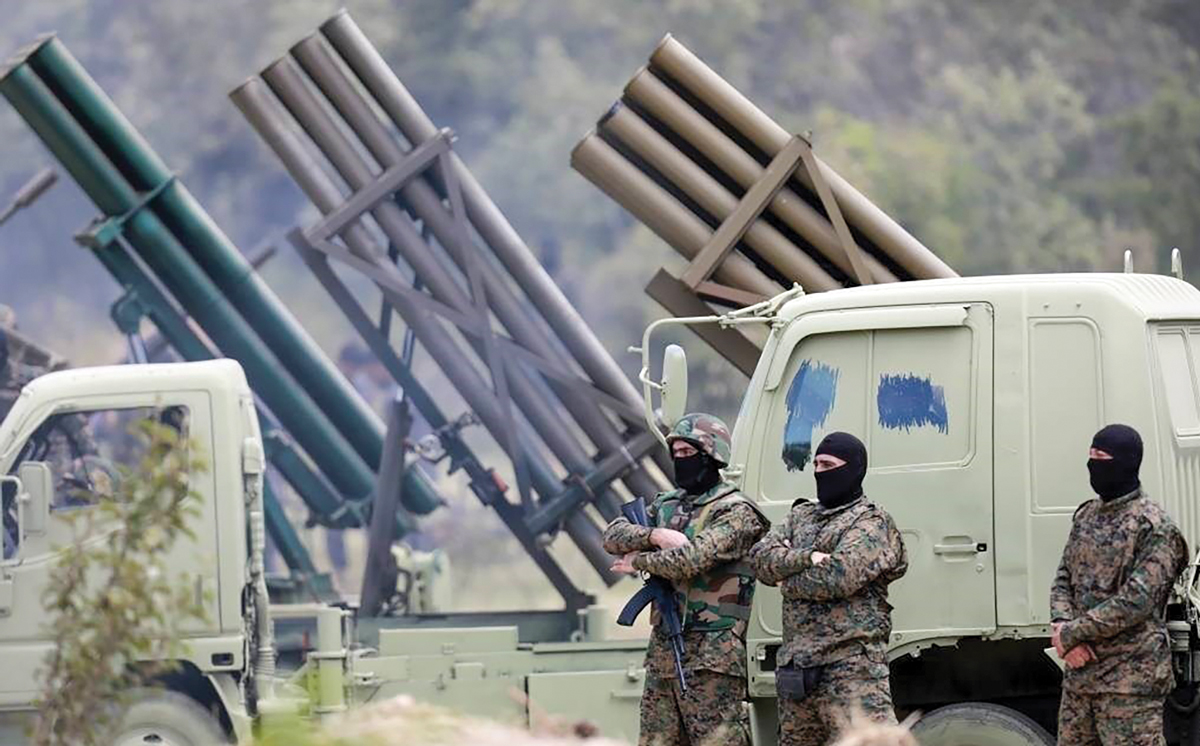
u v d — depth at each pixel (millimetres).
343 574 74000
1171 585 27750
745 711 29625
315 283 107438
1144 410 29875
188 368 35969
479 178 107875
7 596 35000
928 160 105125
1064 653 27875
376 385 84375
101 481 35938
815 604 28594
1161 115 106875
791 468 31266
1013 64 110562
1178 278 33406
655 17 111562
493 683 37656
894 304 31031
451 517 83625
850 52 111125
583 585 75562
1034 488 30125
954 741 30188
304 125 44812
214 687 35000
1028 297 30578
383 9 112375
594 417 44656
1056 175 106250
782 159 39031
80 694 24469
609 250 105438
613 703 37219
